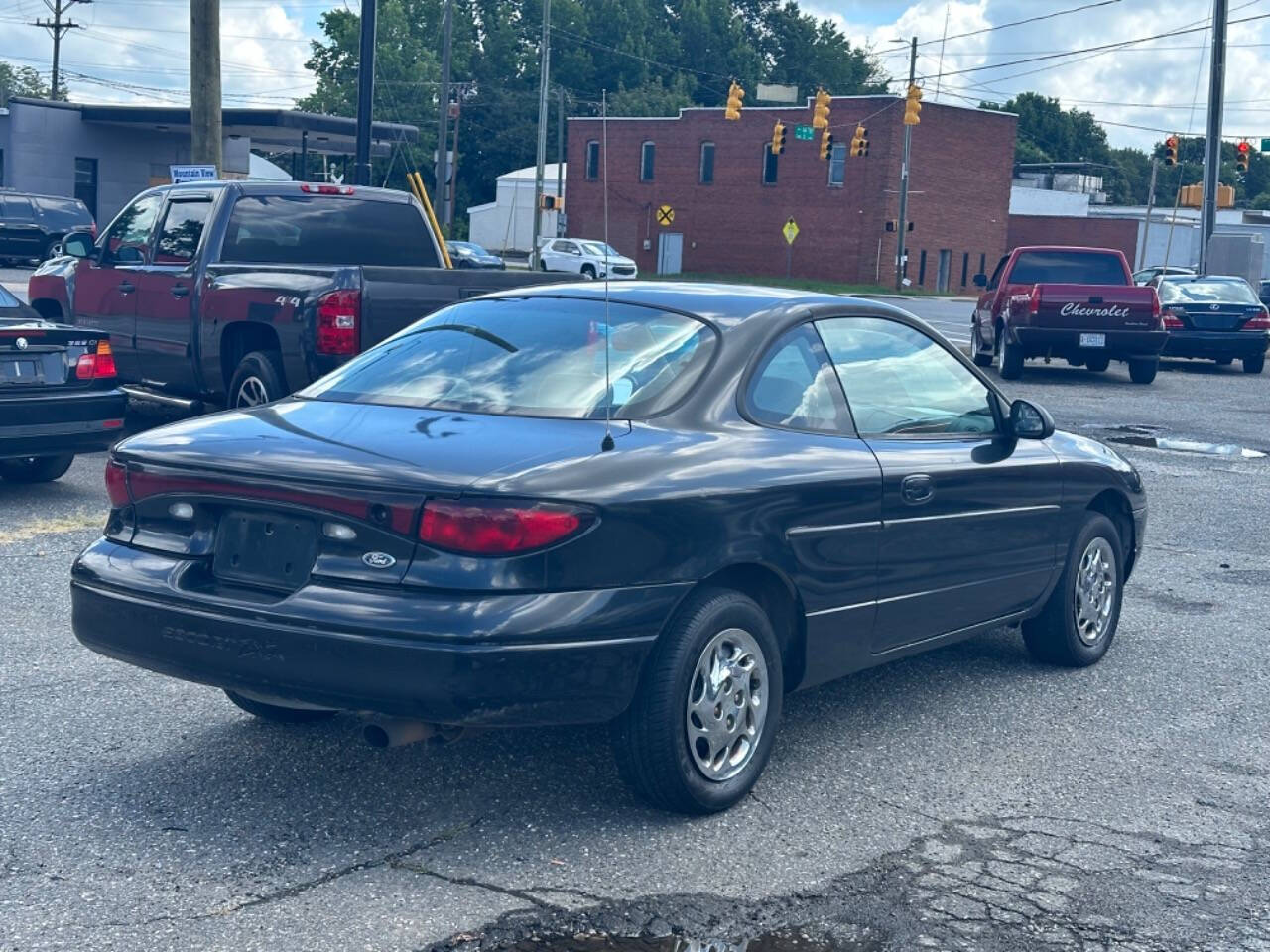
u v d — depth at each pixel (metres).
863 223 65.12
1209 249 33.34
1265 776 5.10
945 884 4.09
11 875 4.00
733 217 68.94
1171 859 4.33
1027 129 142.38
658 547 4.24
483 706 3.95
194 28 18.92
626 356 4.84
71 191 44.66
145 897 3.87
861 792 4.81
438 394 4.82
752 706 4.63
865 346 5.42
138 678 5.87
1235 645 6.97
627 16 113.19
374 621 3.98
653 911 3.86
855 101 64.50
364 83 21.03
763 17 124.50
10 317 9.63
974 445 5.69
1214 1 32.62
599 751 5.11
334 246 11.65
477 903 3.88
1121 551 6.69
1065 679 6.30
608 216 73.25
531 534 4.00
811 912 3.88
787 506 4.66
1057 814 4.67
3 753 4.96
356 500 4.10
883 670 6.38
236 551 4.38
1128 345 20.52
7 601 7.00
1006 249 74.88
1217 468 12.98
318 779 4.78
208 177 19.11
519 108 102.56
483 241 81.44
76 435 9.38
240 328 10.69
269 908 3.82
